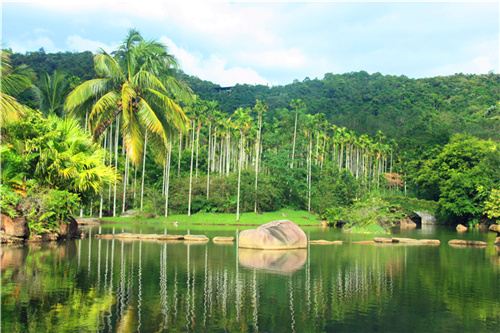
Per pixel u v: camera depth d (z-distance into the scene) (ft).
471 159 177.78
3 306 32.01
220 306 33.76
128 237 84.84
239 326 28.86
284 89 430.61
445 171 181.37
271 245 71.97
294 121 232.53
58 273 44.96
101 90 95.09
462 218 172.24
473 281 45.57
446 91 384.68
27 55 222.07
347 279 46.03
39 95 136.77
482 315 32.32
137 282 41.75
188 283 42.04
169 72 103.24
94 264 51.34
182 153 220.23
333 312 32.83
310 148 204.95
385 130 314.14
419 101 369.09
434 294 39.22
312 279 45.65
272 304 34.81
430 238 106.11
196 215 164.04
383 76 463.42
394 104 370.94
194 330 27.76
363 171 264.93
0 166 68.49
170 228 120.78
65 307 32.01
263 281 44.04
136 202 163.12
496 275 49.16
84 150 79.66
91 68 217.15
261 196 173.78
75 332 26.58
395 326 29.48
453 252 72.54
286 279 45.39
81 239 79.82
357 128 322.75
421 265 56.59
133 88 95.81
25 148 72.13
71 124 79.82
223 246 74.69
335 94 411.13
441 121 299.79
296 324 29.60
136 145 94.53
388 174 262.26
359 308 34.06
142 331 27.20
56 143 74.54
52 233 74.54
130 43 98.68
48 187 74.74
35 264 49.93
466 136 199.21
